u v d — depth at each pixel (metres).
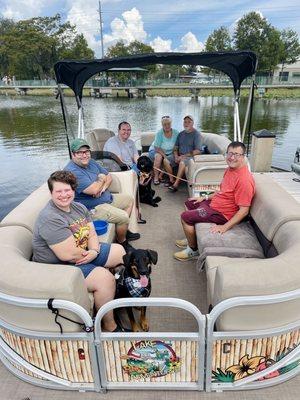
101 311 1.66
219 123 18.48
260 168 5.86
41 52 55.28
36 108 27.70
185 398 1.80
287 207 2.39
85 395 1.84
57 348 1.76
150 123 17.45
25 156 11.44
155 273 2.96
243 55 3.62
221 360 1.74
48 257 2.09
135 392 1.84
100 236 2.76
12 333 1.79
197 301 2.57
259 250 2.52
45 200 2.70
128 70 5.83
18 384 1.92
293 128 16.39
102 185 3.25
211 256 2.36
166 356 1.74
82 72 4.48
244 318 1.65
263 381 1.83
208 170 4.01
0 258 1.81
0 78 57.62
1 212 7.09
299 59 59.62
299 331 1.78
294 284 1.62
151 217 4.23
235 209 2.86
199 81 38.47
